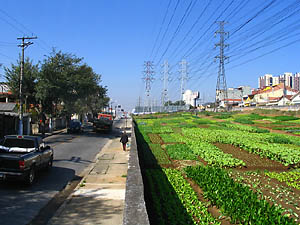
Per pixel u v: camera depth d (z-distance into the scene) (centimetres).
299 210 815
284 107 6138
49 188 1091
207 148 1927
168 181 1097
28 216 768
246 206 673
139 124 5309
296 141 2427
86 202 907
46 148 1386
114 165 1664
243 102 11056
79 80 3703
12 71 3772
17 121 3209
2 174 1016
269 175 1270
